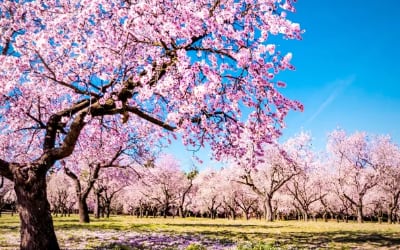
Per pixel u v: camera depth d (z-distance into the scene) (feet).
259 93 45.09
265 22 42.37
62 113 47.26
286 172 188.24
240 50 41.22
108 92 44.68
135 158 109.19
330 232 95.40
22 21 59.00
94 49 43.88
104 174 141.38
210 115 48.73
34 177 39.40
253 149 51.80
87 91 47.09
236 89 44.73
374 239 72.84
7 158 82.79
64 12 53.31
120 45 45.93
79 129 42.52
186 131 46.39
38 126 64.03
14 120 67.10
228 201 295.48
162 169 270.05
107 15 46.65
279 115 46.29
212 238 68.39
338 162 221.66
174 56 42.52
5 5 56.54
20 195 39.06
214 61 43.62
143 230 87.61
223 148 54.03
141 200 305.12
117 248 49.34
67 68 47.67
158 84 40.78
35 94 57.11
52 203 338.75
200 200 320.09
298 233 89.61
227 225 131.75
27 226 38.32
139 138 86.17
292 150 192.95
